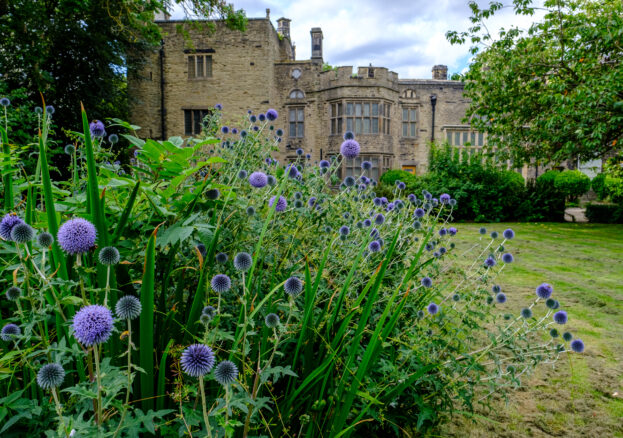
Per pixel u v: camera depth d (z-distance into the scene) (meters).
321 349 1.82
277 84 21.59
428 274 3.26
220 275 1.50
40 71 11.02
